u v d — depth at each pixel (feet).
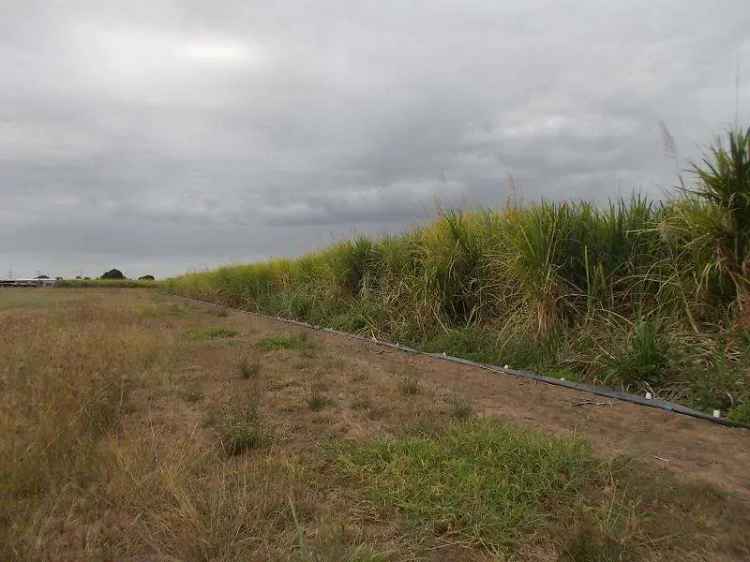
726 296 17.85
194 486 9.51
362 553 7.43
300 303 42.52
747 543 7.99
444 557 7.74
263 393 17.15
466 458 10.55
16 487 9.46
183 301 77.05
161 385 17.93
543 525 8.39
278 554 7.44
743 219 17.42
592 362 18.49
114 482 9.58
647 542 7.95
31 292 115.14
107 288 158.20
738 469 10.93
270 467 10.40
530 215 23.29
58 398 13.76
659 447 12.19
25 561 7.32
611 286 20.88
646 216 21.36
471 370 20.90
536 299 21.57
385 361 23.02
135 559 7.65
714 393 14.94
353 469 10.40
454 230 28.14
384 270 34.40
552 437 11.78
